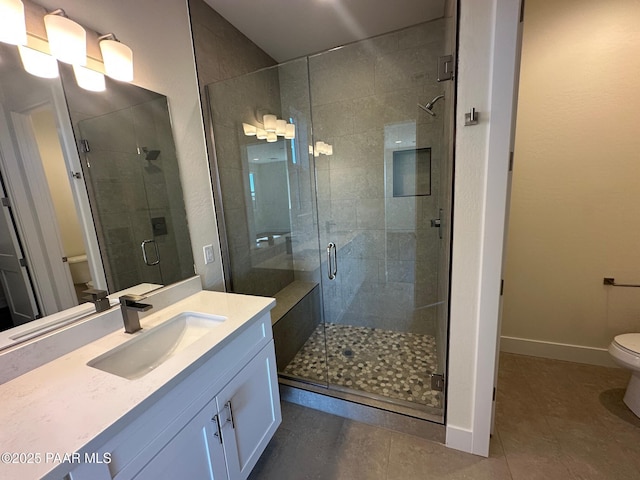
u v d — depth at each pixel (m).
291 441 1.53
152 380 0.81
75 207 1.11
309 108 2.45
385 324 2.56
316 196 2.59
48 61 1.02
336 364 2.12
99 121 1.19
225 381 1.06
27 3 0.96
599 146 1.75
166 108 1.49
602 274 1.88
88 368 0.91
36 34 0.98
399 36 2.07
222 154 1.90
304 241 2.71
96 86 1.17
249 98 2.15
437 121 2.04
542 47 1.75
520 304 2.11
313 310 2.61
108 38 1.17
